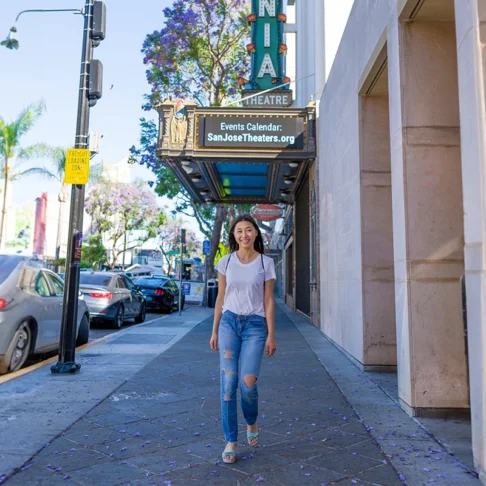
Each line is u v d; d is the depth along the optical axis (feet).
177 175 46.01
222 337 12.44
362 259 23.06
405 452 12.56
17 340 22.91
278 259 140.56
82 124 23.49
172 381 21.04
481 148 10.30
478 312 10.50
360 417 15.66
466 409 15.35
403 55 16.26
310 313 47.24
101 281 45.57
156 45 68.08
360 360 23.54
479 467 10.71
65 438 13.65
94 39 24.31
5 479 10.94
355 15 24.30
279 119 38.93
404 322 15.96
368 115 23.38
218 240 81.92
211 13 67.21
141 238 184.44
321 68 41.34
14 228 195.93
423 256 15.65
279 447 13.03
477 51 10.52
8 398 17.95
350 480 10.94
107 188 171.63
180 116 38.50
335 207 30.94
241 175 49.65
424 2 15.26
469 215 10.93
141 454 12.50
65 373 22.41
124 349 30.83
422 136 15.96
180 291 62.54
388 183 23.15
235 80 68.95
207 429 14.48
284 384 20.58
